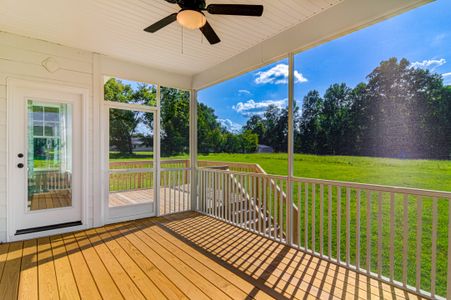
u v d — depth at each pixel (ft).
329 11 8.54
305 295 6.56
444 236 14.03
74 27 9.71
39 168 11.20
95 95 12.39
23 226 10.79
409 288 6.72
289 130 10.03
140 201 14.02
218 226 12.58
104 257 8.82
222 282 7.18
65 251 9.34
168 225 12.71
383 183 19.07
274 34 10.48
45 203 11.35
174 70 14.96
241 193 12.62
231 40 11.00
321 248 8.93
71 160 11.99
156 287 6.89
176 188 15.78
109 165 12.94
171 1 6.61
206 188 15.16
